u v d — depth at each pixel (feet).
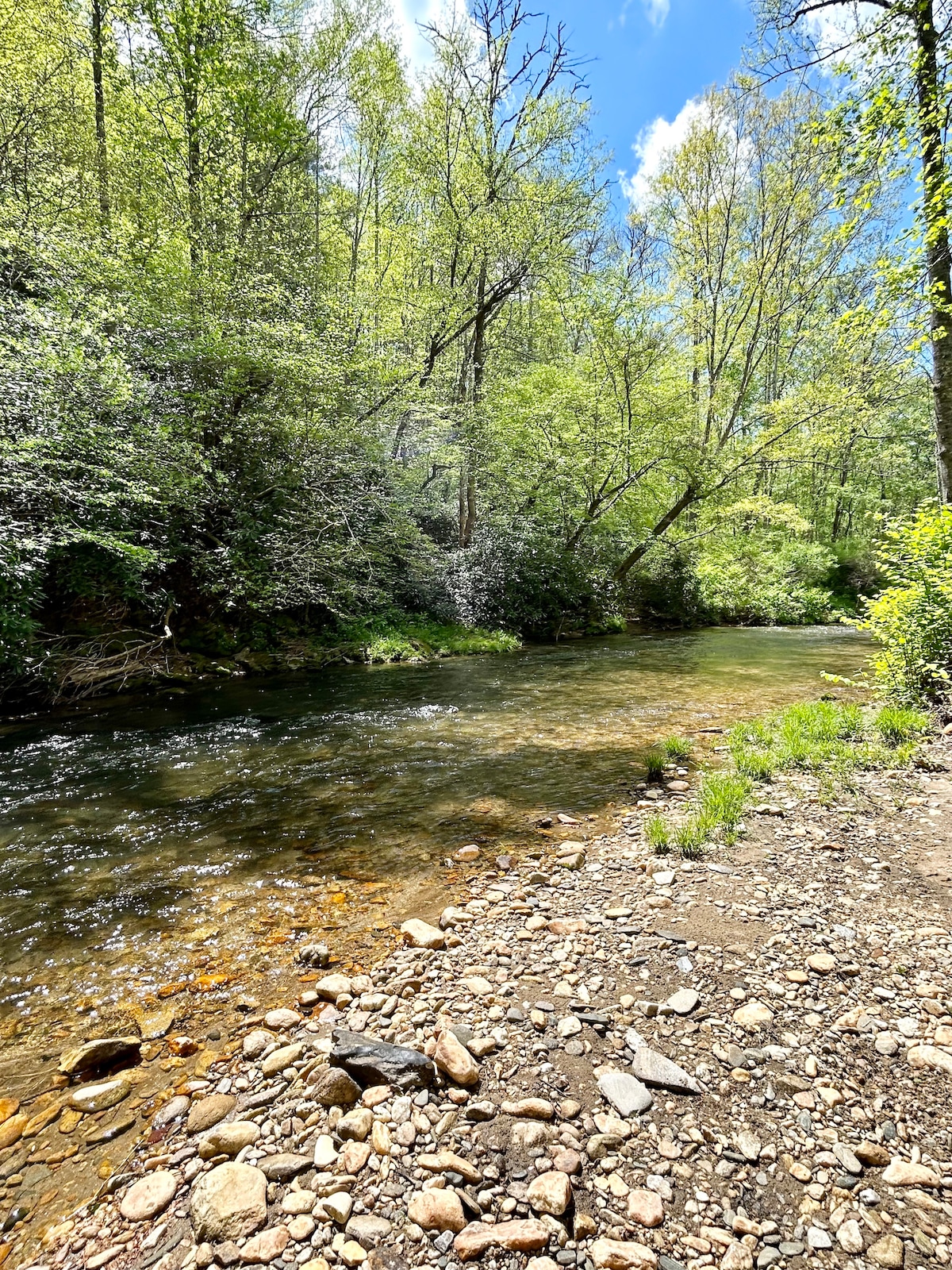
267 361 38.78
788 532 102.68
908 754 20.18
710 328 86.12
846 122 24.66
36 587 28.35
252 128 50.34
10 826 17.25
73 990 10.68
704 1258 5.77
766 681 38.11
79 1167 7.30
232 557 39.45
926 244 23.12
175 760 22.89
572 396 63.16
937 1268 5.66
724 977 10.04
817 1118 7.35
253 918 12.84
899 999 9.43
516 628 62.44
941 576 24.48
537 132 58.59
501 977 10.39
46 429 27.48
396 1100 7.74
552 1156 6.91
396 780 20.97
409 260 67.87
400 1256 5.89
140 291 35.86
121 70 47.24
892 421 86.84
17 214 36.24
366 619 50.29
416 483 58.29
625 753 23.81
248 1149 7.22
